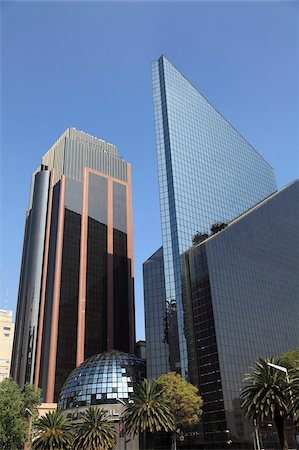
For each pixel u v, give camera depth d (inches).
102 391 4564.5
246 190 6747.1
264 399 2236.7
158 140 5949.8
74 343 7199.8
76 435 3309.5
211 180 6087.6
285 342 5157.5
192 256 5019.7
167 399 3216.0
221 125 6958.7
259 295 5182.1
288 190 6830.7
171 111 6087.6
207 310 4598.9
